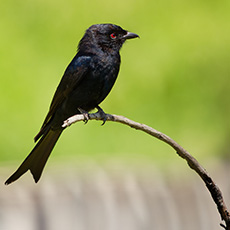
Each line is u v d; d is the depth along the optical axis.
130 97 14.65
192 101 15.02
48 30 14.61
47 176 11.52
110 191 11.38
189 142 14.84
